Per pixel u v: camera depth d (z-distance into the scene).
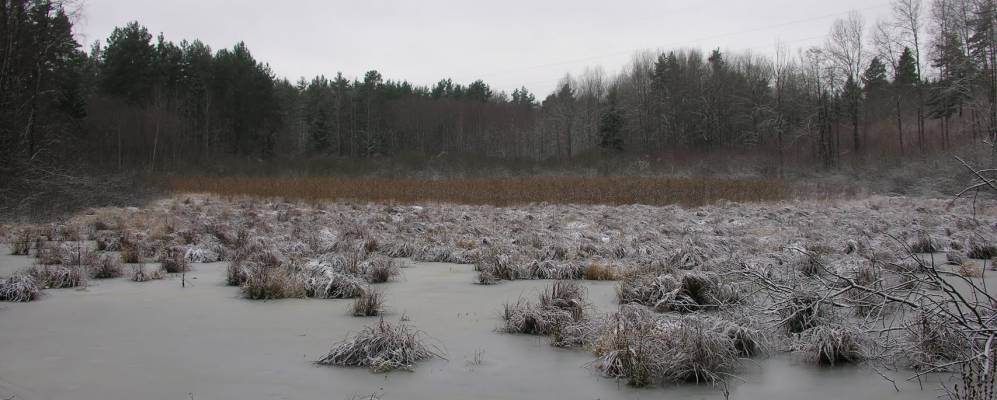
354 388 6.23
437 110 88.94
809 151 54.75
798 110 60.00
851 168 42.34
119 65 66.44
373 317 9.25
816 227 19.67
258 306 9.98
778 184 34.94
